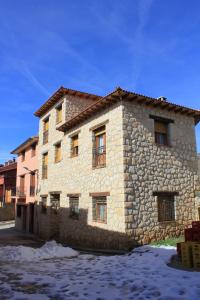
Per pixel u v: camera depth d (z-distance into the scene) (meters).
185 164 13.30
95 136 13.58
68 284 5.85
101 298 4.82
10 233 21.95
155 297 4.71
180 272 6.18
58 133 17.61
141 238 10.84
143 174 11.52
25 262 9.38
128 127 11.52
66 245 14.09
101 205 12.50
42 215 19.11
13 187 31.00
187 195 12.98
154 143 12.24
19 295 5.09
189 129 13.99
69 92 17.02
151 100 11.95
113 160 11.66
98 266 7.91
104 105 12.47
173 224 12.05
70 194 15.01
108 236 11.44
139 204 11.11
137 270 6.85
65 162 16.19
